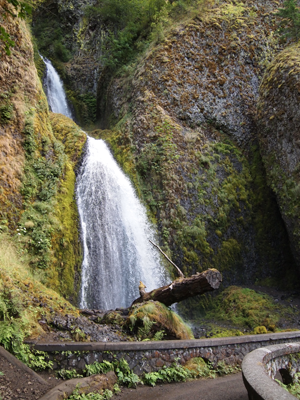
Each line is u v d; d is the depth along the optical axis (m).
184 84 16.83
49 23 26.09
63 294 9.50
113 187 13.77
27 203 9.73
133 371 5.12
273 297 13.00
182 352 5.70
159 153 14.98
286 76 14.59
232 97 17.25
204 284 7.00
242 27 18.41
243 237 14.96
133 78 18.00
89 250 11.42
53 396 4.01
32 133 10.73
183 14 19.22
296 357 5.37
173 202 13.95
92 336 5.93
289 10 17.36
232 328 11.20
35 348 4.91
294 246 13.51
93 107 22.81
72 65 24.36
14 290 5.74
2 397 3.80
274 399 2.64
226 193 15.12
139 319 6.56
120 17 22.86
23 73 11.31
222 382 5.43
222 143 16.39
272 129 14.99
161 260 13.09
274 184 14.51
